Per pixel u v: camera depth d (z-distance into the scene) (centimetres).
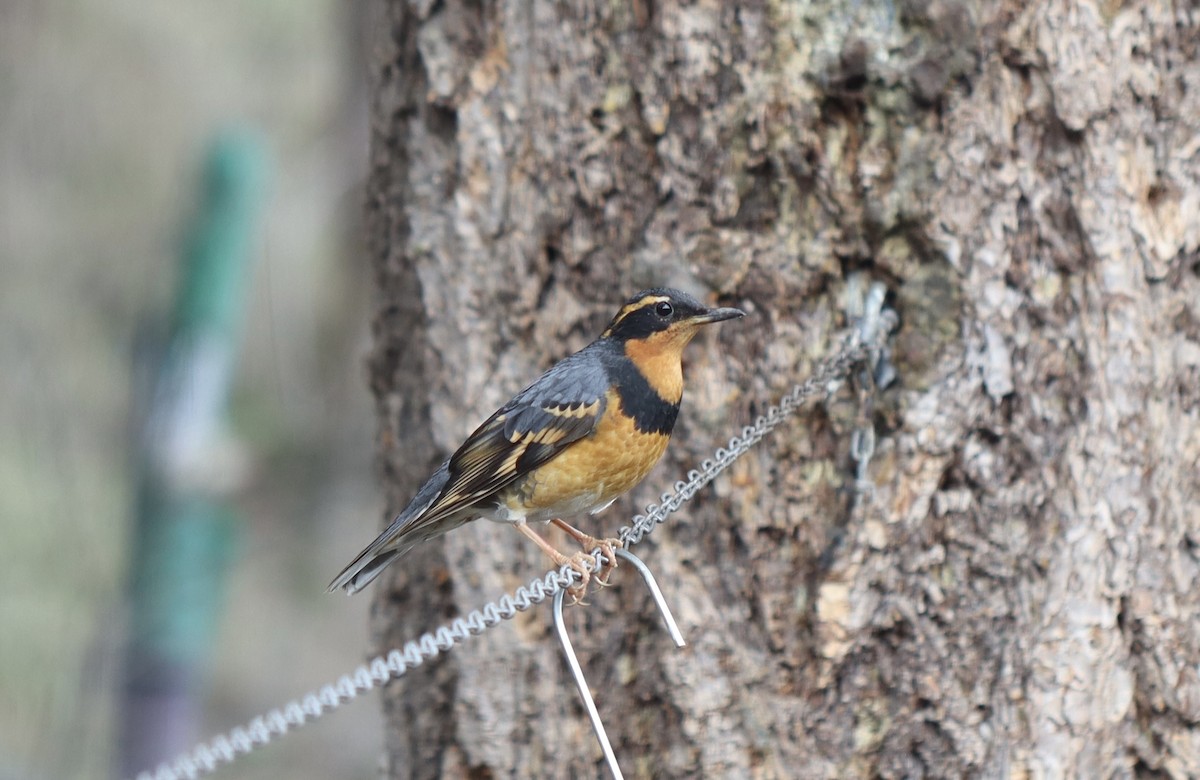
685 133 1013
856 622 980
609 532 1072
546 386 971
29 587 2398
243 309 2522
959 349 965
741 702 1006
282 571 2889
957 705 969
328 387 2973
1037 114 958
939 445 967
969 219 957
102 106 3169
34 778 2217
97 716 2273
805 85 975
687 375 1034
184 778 738
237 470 2502
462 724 1080
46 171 3078
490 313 1093
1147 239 973
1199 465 999
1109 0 960
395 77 1144
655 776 1030
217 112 3269
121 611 2266
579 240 1058
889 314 980
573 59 1045
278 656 2798
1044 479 966
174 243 2655
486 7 1079
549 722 1060
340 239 3022
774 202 1004
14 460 2588
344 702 764
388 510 1181
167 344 2380
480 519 1084
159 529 2284
